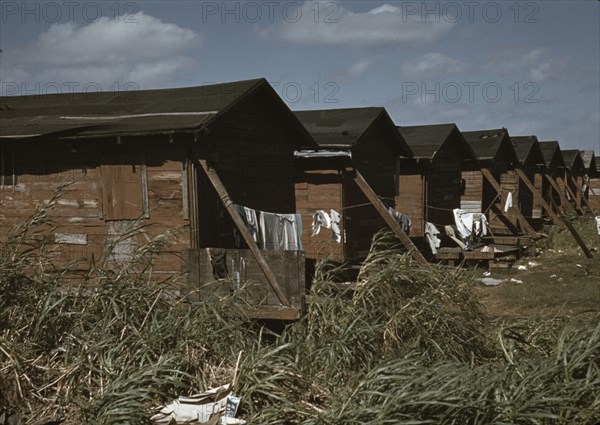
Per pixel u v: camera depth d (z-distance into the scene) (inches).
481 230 796.0
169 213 435.8
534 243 829.2
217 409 229.0
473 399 186.2
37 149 461.4
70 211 456.8
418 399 185.5
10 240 330.0
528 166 1117.7
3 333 271.7
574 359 204.2
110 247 333.4
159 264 436.8
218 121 460.8
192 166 430.0
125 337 279.4
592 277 609.6
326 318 295.3
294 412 221.5
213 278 376.2
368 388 206.1
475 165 905.5
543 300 489.4
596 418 184.4
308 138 567.5
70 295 302.5
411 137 828.6
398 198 795.4
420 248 776.9
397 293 309.0
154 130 415.8
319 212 593.3
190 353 265.4
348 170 595.2
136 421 216.4
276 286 360.5
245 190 498.9
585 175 1494.8
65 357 261.4
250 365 243.0
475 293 340.8
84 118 476.7
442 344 295.1
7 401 246.5
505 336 298.8
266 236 449.1
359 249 645.9
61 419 238.1
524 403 187.2
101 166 449.1
